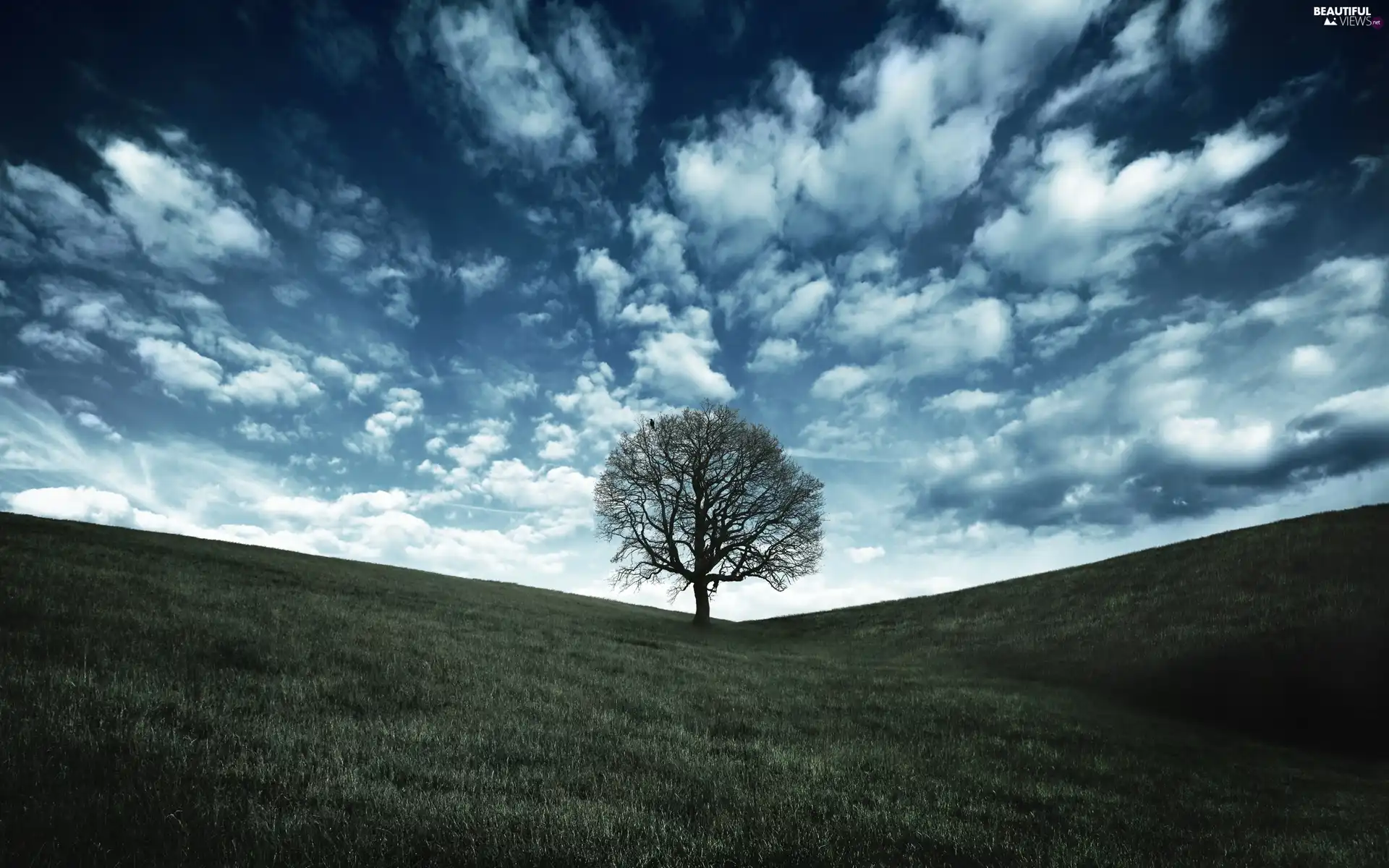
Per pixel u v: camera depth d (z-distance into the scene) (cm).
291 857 507
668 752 1002
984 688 2225
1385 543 2777
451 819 612
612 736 1064
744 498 4853
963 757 1230
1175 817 931
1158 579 3316
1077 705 1977
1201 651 2262
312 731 862
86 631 1205
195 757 702
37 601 1380
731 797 806
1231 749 1558
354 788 667
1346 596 2350
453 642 1853
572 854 562
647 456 4922
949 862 653
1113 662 2420
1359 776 1398
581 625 3188
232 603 1828
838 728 1405
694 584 4850
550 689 1397
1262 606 2500
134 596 1644
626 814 681
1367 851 819
